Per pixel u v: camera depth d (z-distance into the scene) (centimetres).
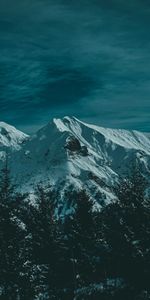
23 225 4253
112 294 4162
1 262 4066
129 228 3959
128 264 3984
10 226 4116
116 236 4016
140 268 3947
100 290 4281
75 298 4316
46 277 4291
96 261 4419
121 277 4288
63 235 4441
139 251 3916
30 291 4122
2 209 4131
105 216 4284
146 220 3956
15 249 4094
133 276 3997
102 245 4388
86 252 4428
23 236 4153
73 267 4356
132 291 4047
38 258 4284
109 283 4359
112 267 4316
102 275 4434
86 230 4462
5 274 4059
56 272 4316
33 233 4284
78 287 4459
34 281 4228
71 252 4384
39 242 4272
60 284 4338
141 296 3978
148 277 3947
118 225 4019
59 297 4322
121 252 3991
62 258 4341
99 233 4444
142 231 3953
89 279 4466
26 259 4162
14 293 4075
